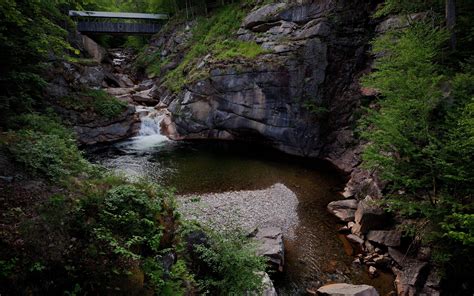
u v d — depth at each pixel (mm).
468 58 14023
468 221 7543
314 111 23172
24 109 16719
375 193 14391
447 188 9992
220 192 16969
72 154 9969
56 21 27656
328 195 17281
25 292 4707
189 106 27484
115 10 50531
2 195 6406
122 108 27797
